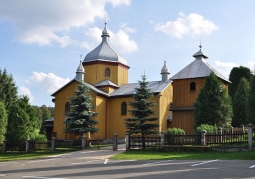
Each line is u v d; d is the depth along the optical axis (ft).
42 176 38.24
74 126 109.09
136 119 93.76
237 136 72.33
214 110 96.32
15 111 114.11
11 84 177.47
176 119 121.39
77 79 138.10
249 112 91.15
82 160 63.67
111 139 128.88
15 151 106.63
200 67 123.44
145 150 82.12
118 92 138.92
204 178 33.27
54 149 101.65
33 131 116.88
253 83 92.58
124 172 40.45
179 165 47.26
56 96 140.15
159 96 124.26
